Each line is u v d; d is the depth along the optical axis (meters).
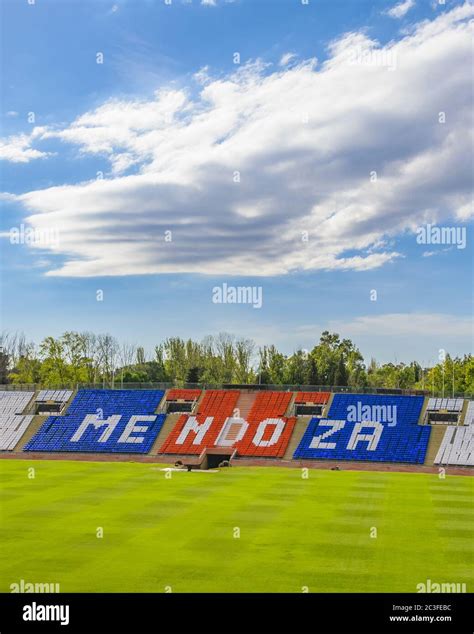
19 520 68.69
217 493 85.19
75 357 191.38
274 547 58.28
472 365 188.62
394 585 48.94
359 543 59.81
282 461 115.88
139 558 54.91
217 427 128.12
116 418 134.62
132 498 81.25
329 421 126.06
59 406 141.62
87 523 67.31
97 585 48.59
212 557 55.19
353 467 111.62
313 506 76.56
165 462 117.81
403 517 70.81
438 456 113.38
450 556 55.91
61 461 119.00
